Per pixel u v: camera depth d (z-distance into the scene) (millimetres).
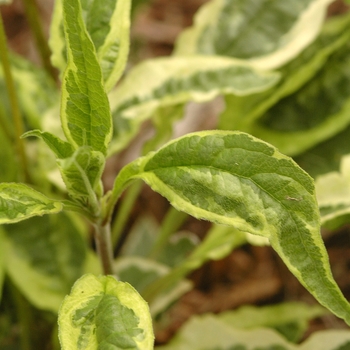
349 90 632
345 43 649
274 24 679
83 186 450
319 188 564
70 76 433
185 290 771
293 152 643
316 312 782
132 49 1288
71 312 437
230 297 999
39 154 610
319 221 427
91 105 438
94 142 447
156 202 1128
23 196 445
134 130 588
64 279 611
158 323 823
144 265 783
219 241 599
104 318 432
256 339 656
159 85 602
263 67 641
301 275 431
